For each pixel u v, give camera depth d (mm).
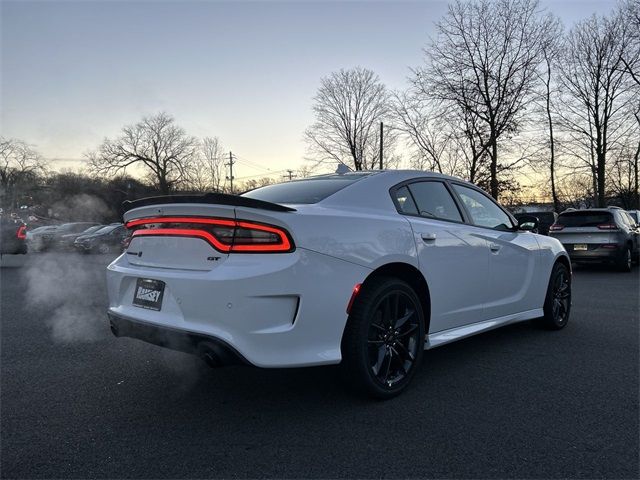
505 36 25500
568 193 38969
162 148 51969
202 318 2680
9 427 2857
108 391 3434
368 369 3053
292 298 2721
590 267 12844
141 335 3066
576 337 4895
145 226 3189
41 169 49094
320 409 3078
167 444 2639
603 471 2354
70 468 2398
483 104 26031
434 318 3586
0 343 4727
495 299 4230
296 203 3201
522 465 2408
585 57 26406
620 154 28812
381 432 2760
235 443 2643
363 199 3348
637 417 2949
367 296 3039
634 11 25125
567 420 2908
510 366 3941
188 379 3668
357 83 41750
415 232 3406
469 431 2770
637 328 5293
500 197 27344
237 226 2719
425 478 2299
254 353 2625
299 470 2369
